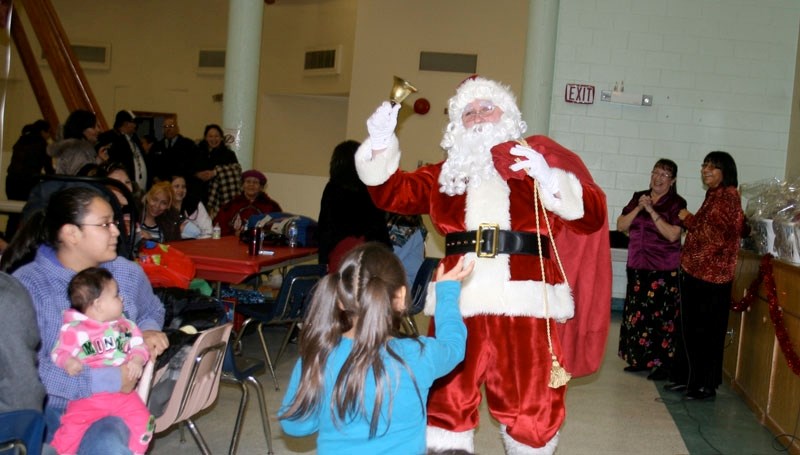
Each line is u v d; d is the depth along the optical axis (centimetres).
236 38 748
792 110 765
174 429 379
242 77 750
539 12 738
